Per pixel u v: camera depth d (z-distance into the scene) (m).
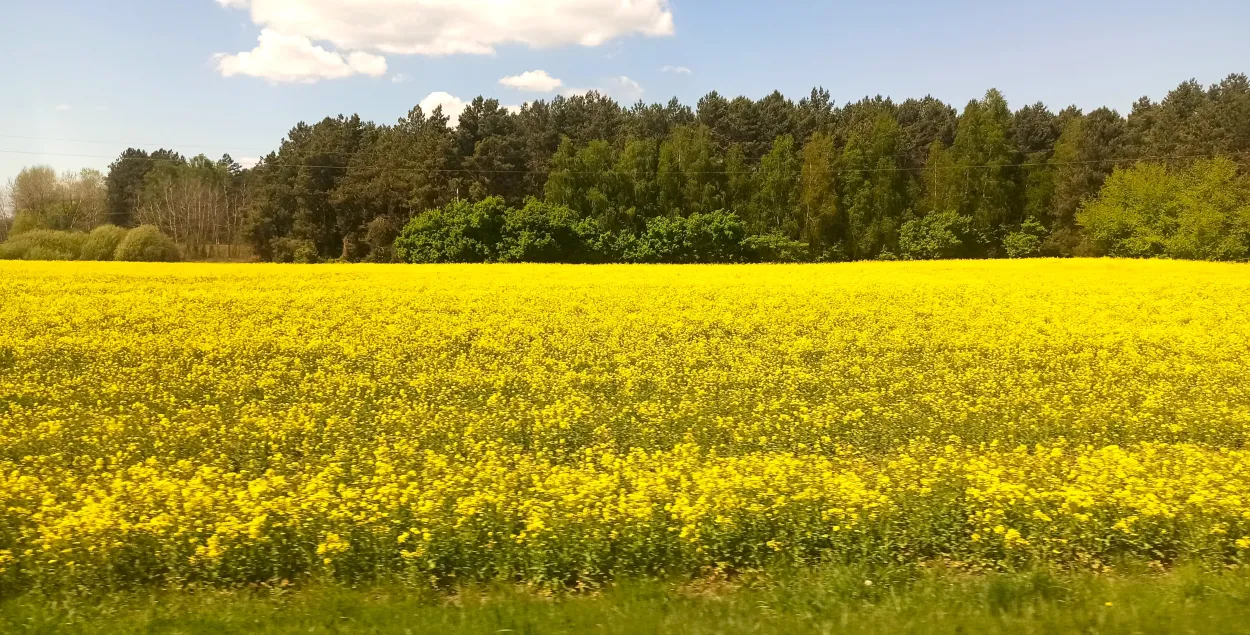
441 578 6.41
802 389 13.63
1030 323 20.61
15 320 19.41
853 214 71.88
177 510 7.09
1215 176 53.97
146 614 5.66
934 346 17.72
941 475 8.10
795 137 95.19
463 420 11.35
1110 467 8.26
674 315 21.81
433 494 7.47
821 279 30.30
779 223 72.56
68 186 87.50
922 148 92.38
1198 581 5.88
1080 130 78.00
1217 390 13.26
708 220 59.03
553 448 10.37
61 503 7.56
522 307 23.08
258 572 6.47
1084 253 65.88
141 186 108.88
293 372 14.85
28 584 6.22
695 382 14.01
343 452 9.64
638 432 10.78
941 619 5.34
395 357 16.64
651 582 6.18
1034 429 10.89
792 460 8.54
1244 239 52.72
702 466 8.79
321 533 6.72
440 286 28.03
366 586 6.26
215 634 5.35
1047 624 5.27
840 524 6.79
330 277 30.91
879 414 11.59
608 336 19.08
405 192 78.94
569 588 6.30
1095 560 6.65
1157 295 24.95
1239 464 8.34
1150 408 11.93
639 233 67.94
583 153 74.50
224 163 119.88
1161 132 82.56
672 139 78.75
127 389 13.19
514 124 98.06
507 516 7.00
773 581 6.23
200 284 27.66
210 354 16.22
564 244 55.97
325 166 84.19
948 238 63.84
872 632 5.16
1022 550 6.63
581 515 6.89
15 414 11.28
